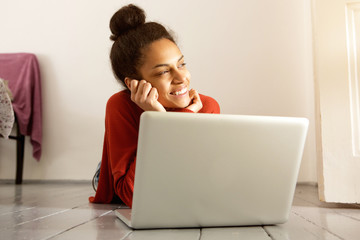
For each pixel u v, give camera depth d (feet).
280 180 2.54
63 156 8.91
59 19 9.12
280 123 2.40
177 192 2.40
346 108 4.04
